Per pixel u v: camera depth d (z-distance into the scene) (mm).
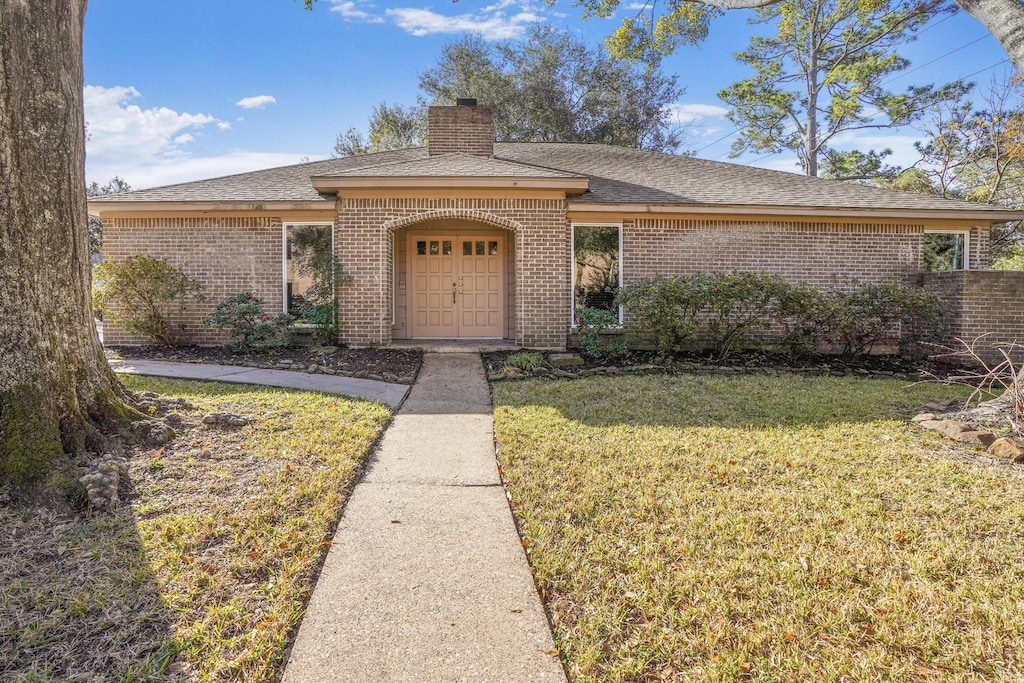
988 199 20109
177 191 11273
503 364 9359
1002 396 5887
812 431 5516
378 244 10625
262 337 10273
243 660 2311
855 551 3207
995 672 2258
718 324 10297
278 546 3199
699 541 3344
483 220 10703
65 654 2330
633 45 12750
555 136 29922
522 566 3111
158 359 9664
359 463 4609
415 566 3096
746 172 13930
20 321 4016
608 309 11227
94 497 3619
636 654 2398
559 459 4707
